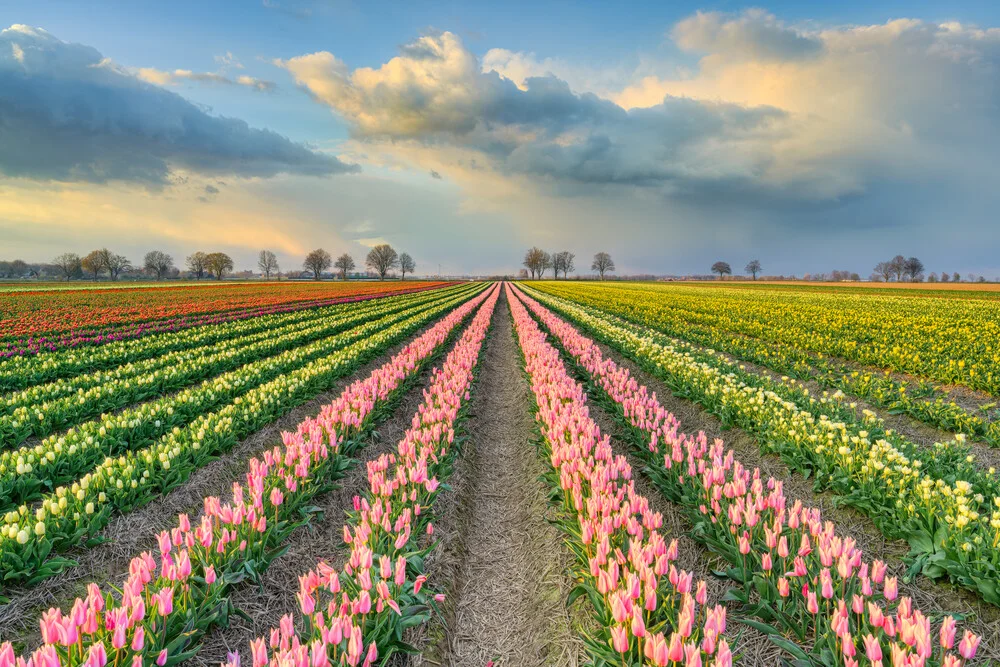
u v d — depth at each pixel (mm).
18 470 5719
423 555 5207
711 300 45375
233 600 4410
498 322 31406
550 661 4094
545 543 5660
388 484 5246
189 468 6531
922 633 2691
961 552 4242
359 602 3459
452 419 8102
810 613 3771
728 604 4379
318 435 6656
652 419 7605
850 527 5516
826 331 20203
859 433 6605
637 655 3449
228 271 160000
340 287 85125
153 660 3248
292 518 5777
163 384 11781
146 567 3463
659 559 3561
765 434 7715
